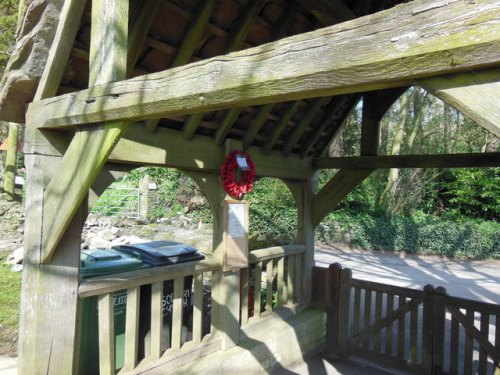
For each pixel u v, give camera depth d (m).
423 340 3.66
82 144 1.94
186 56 2.59
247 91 1.26
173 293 3.11
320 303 4.38
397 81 1.03
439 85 0.97
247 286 3.66
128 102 1.62
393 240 11.04
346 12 2.85
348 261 9.59
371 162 4.07
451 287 7.28
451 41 0.91
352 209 12.27
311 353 4.15
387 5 3.59
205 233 9.83
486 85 0.91
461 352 4.35
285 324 3.90
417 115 12.52
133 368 2.66
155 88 1.52
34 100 2.27
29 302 2.21
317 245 11.65
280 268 4.12
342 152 13.68
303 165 4.37
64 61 2.21
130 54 2.33
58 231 2.11
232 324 3.35
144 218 11.17
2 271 5.87
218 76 1.32
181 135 2.93
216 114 3.11
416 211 12.28
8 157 11.62
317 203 4.49
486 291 7.04
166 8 2.35
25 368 2.19
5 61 9.31
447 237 10.57
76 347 2.40
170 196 12.56
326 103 4.02
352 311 5.63
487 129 0.91
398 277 8.02
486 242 10.21
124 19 1.82
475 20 0.88
